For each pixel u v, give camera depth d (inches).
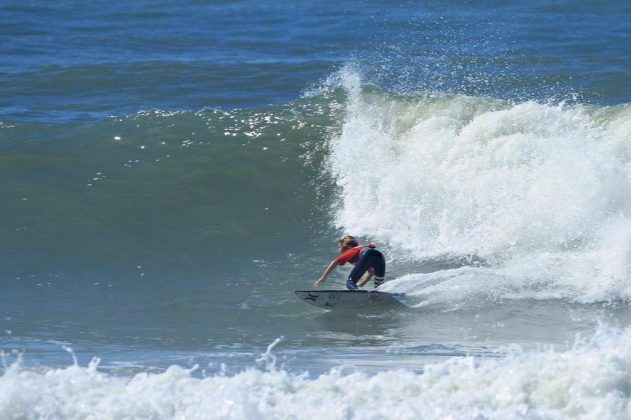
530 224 2123.5
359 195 2372.0
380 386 1024.2
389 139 2529.5
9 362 1346.0
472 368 1045.8
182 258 2102.6
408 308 1771.7
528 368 1015.6
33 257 2075.5
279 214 2340.1
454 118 2541.8
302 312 1763.0
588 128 2346.2
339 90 2817.4
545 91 3169.3
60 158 2514.8
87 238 2181.3
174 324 1675.7
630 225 1984.5
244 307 1792.6
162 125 2667.3
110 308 1777.8
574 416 927.7
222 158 2529.5
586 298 1788.9
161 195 2390.5
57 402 984.3
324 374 1201.4
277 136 2610.7
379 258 1838.1
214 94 3233.3
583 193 2116.1
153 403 983.6
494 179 2260.1
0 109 3029.0
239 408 955.3
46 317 1706.4
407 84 3289.9
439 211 2249.0
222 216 2322.8
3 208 2283.5
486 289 1854.1
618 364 985.5
